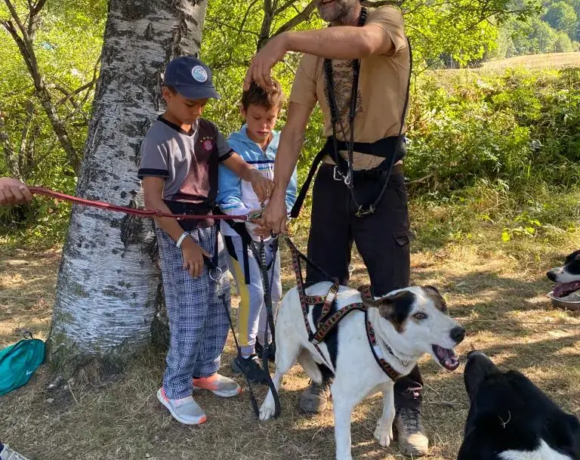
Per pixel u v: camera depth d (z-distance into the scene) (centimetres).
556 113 852
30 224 753
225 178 329
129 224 332
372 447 290
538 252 578
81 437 294
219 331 326
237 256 342
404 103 274
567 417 193
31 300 512
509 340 406
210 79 281
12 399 322
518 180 751
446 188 780
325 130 295
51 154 792
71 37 854
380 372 261
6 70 815
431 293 250
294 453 287
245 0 662
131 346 341
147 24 322
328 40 227
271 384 303
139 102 326
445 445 290
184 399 307
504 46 1288
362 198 283
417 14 693
